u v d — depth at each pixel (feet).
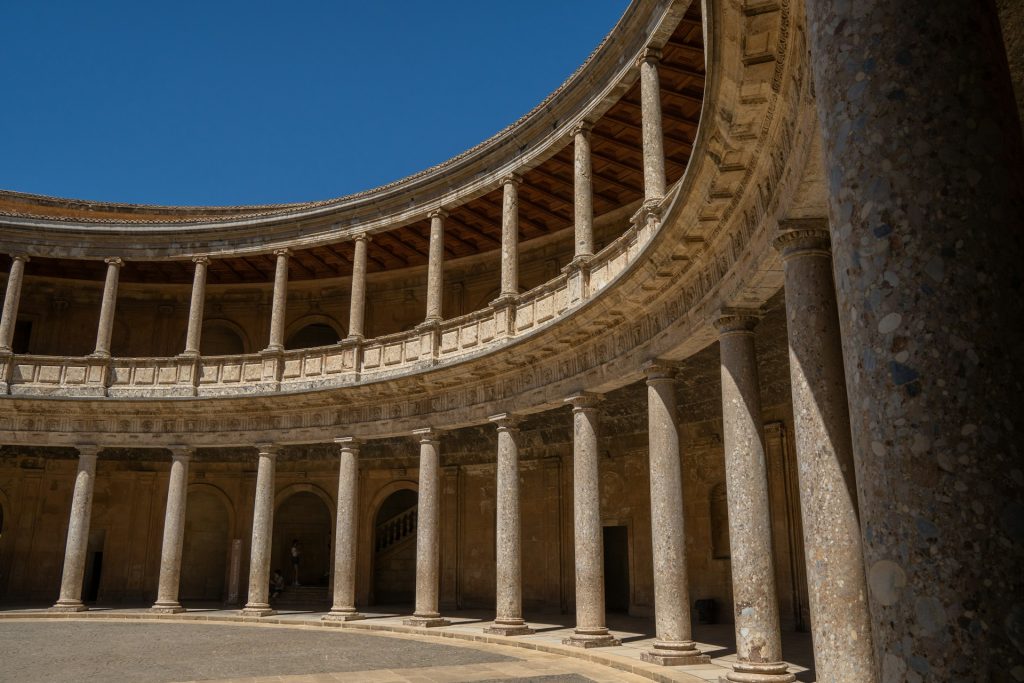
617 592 86.94
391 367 82.99
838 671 27.50
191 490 107.96
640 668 45.70
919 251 11.71
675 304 49.49
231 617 82.94
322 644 62.08
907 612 11.02
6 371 92.79
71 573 88.22
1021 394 11.03
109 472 107.55
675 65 63.46
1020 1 19.75
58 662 50.78
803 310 31.19
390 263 104.22
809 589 29.14
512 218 74.69
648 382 51.96
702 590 74.33
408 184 84.33
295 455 106.63
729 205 40.55
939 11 12.30
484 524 94.89
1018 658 10.18
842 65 13.03
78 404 90.53
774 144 33.76
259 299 112.27
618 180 82.07
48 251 97.76
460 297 101.50
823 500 29.12
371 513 102.53
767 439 68.85
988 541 10.58
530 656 55.06
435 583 73.46
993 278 11.36
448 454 98.58
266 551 85.71
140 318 113.09
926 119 12.00
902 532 11.24
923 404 11.28
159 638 66.28
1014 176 11.86
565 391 62.90
